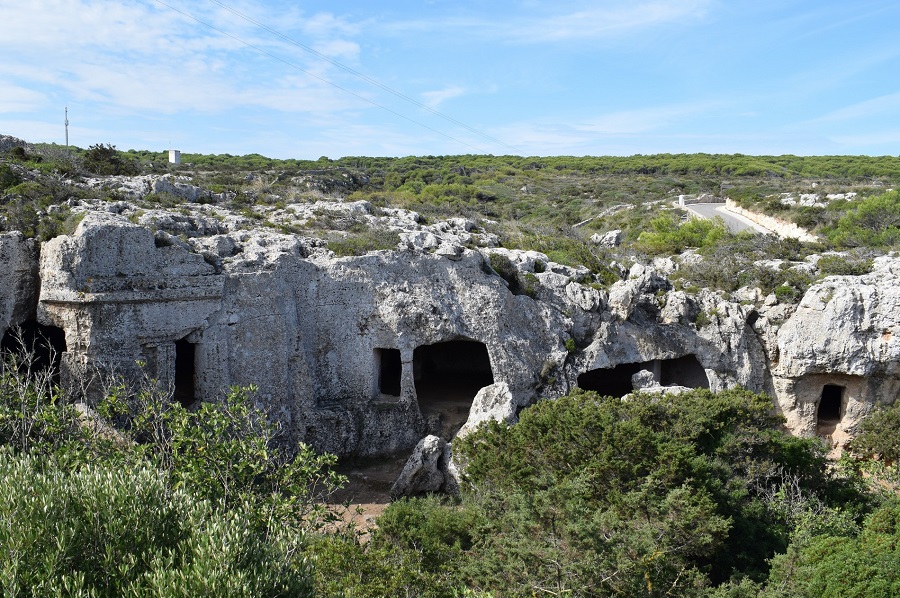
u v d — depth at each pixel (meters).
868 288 37.88
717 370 39.25
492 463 23.50
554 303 38.12
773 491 24.59
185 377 33.19
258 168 84.88
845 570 19.06
